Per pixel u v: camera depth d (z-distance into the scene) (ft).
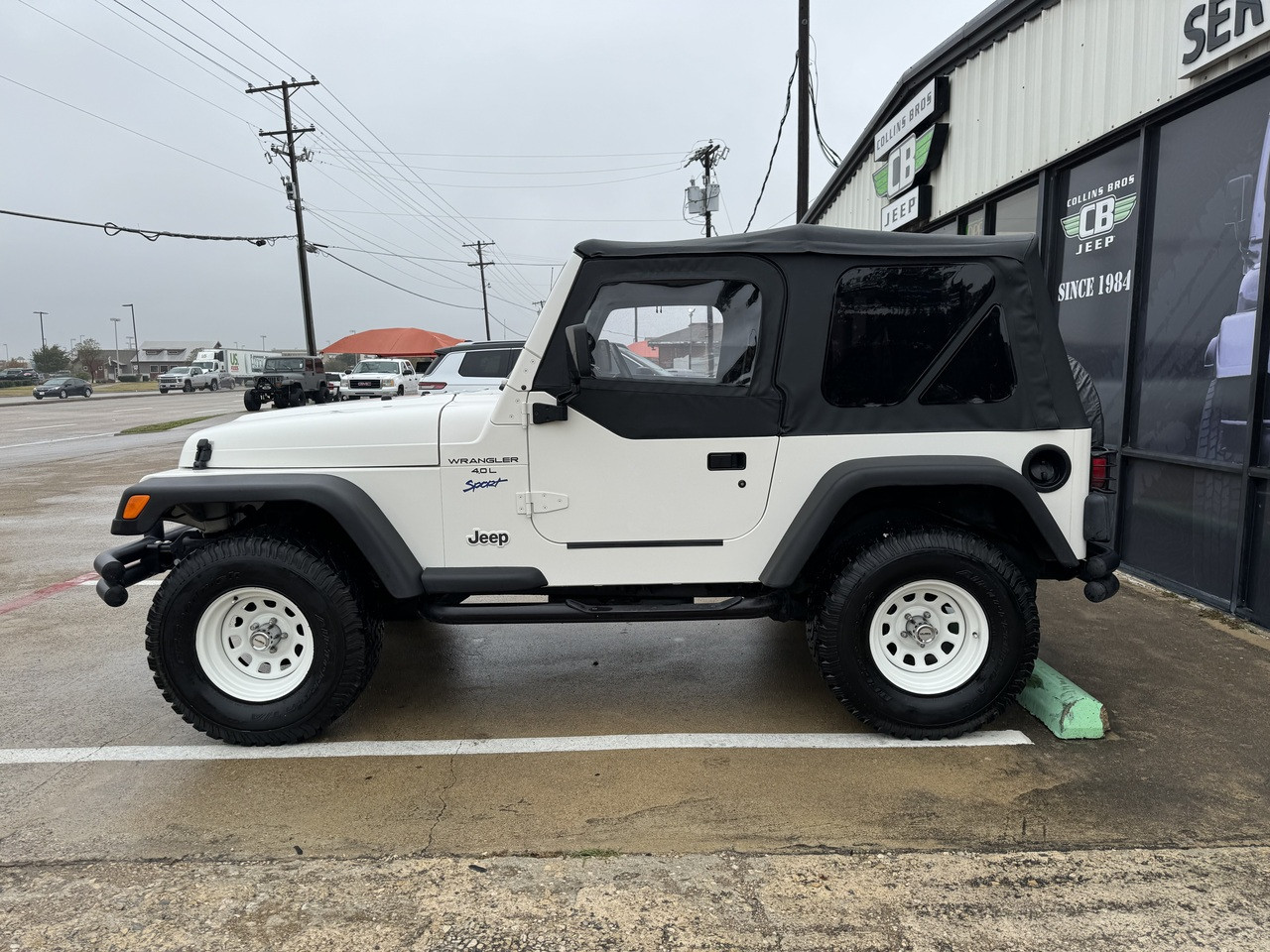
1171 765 10.01
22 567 21.33
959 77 25.20
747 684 12.87
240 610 10.84
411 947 7.16
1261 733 10.76
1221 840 8.48
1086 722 10.69
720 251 10.33
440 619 11.01
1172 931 7.17
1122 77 17.51
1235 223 14.90
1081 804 9.18
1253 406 14.40
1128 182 17.88
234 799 9.57
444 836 8.77
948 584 10.41
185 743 11.03
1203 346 15.88
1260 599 14.64
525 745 10.86
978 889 7.78
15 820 9.18
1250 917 7.32
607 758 10.47
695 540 10.71
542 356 10.44
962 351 10.42
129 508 10.25
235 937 7.29
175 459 44.83
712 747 10.73
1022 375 10.36
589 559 10.77
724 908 7.57
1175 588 16.75
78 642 15.28
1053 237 20.77
